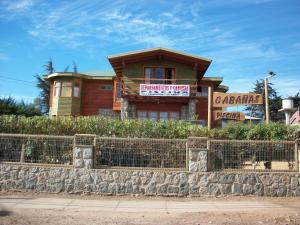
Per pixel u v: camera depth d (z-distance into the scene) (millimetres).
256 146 11922
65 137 11984
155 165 11930
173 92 28453
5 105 22641
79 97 34531
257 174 11555
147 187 11383
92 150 11562
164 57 29828
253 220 8227
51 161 12070
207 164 11523
